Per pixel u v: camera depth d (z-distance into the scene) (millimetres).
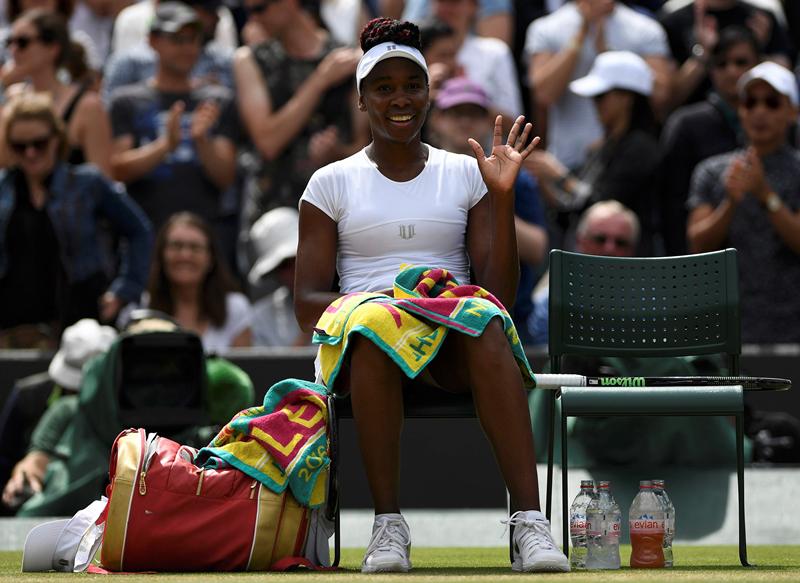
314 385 14242
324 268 14898
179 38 28688
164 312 25109
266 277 26703
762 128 25406
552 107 30594
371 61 14750
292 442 13773
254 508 13703
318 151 28094
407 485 23781
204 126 28172
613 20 30719
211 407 20969
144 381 20797
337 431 14000
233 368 21203
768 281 25031
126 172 28234
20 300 25359
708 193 26234
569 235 28438
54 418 22062
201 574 13203
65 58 28078
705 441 22062
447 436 23812
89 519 14445
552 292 15500
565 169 30281
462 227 15031
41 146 25234
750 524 21859
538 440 22375
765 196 24797
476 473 23734
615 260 15805
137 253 26562
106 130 28188
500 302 14117
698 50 31281
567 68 30391
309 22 29938
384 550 13164
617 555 14227
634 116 28188
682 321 15672
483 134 25516
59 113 27719
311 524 14000
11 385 24172
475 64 30328
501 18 32375
